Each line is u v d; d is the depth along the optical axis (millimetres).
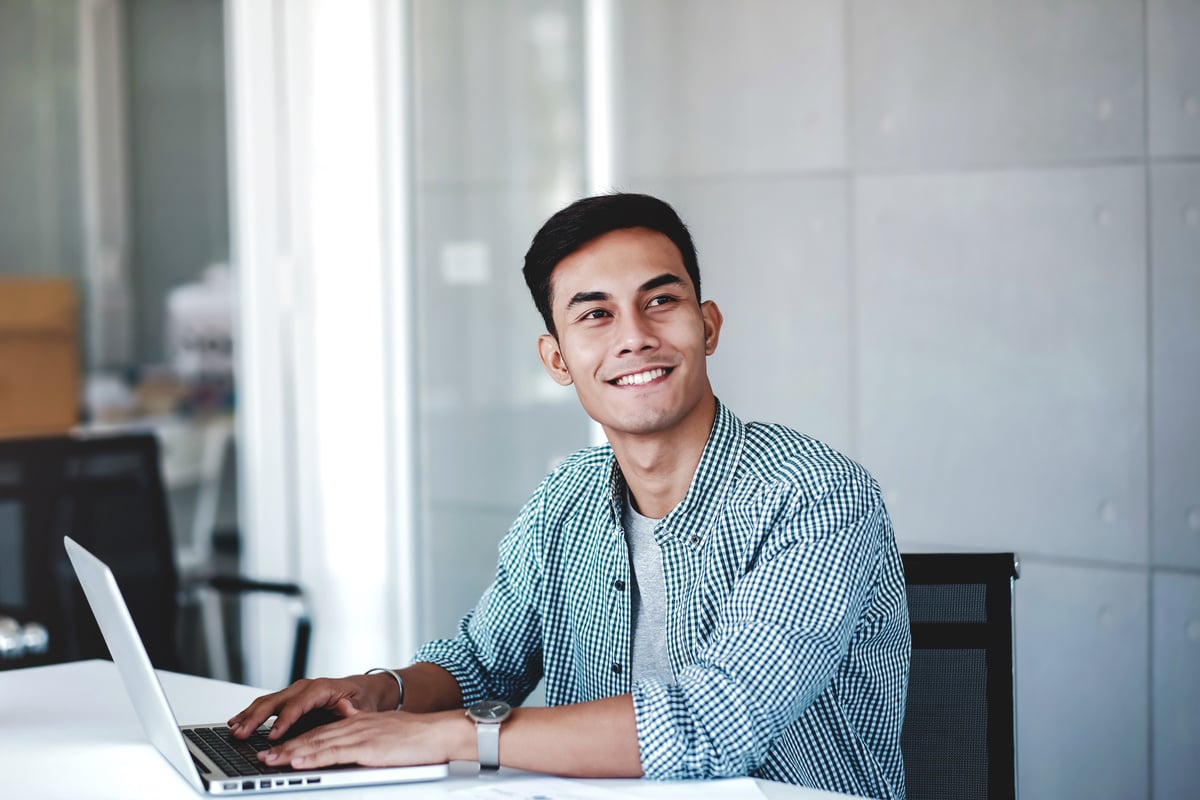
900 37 3295
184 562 5422
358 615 4062
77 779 1498
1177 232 2984
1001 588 1766
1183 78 2963
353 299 4023
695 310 1595
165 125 6672
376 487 4027
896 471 3357
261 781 1417
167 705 1413
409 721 1497
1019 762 3240
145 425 6109
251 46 4094
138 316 6676
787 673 1486
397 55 3934
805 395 3473
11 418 5223
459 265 3895
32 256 6633
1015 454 3201
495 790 1402
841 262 3404
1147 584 3055
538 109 3783
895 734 1660
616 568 1683
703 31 3570
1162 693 3051
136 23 6738
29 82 6645
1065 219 3111
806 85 3430
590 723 1459
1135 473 3059
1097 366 3092
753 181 3520
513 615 1837
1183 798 3035
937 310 3279
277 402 4137
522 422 3785
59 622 3133
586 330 1590
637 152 3680
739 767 1463
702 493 1611
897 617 1653
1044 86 3123
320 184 4047
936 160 3266
